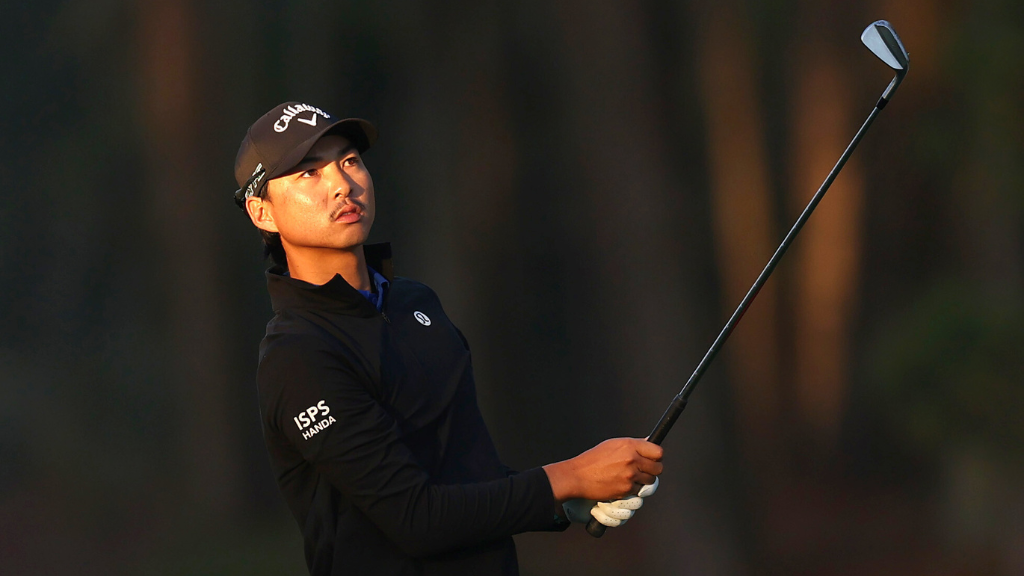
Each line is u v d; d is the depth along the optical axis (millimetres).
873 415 49094
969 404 33812
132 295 55094
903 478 45688
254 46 45031
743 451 31094
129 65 48594
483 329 48812
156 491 48062
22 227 56531
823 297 51438
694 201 49031
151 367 54125
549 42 43188
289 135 7180
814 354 51594
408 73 46781
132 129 49781
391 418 6895
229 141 44938
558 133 46219
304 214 7215
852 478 46625
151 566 40625
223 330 46938
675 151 32156
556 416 51188
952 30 36469
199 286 46469
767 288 51812
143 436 51750
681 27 47688
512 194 48562
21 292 57375
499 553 7270
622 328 31125
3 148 54625
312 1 46156
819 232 51250
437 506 6742
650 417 30359
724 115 49562
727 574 29594
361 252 7605
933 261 43438
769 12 48250
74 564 41375
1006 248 35938
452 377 7492
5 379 55500
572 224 49469
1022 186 35625
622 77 31672
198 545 42906
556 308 51062
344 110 47625
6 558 42281
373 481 6723
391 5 45656
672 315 30703
